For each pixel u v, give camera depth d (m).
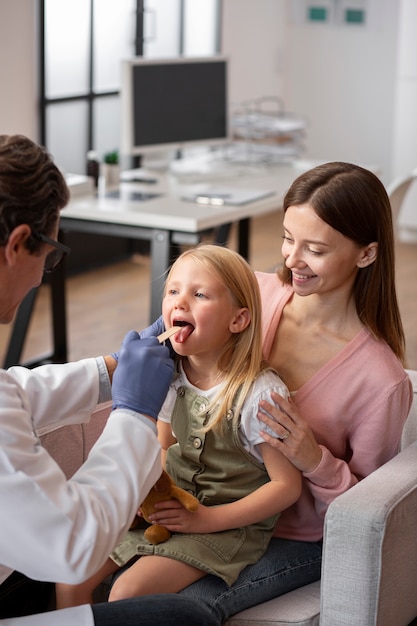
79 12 5.33
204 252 1.67
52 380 1.62
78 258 5.52
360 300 1.74
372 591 1.53
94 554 1.26
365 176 1.66
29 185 1.25
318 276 1.68
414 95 6.20
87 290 5.18
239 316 1.66
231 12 6.48
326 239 1.64
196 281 1.64
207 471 1.71
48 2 5.11
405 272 5.68
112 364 1.67
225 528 1.62
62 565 1.25
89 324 4.62
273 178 4.35
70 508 1.25
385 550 1.53
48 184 1.27
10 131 4.99
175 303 1.65
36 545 1.24
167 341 1.72
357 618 1.55
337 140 7.07
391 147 6.89
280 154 4.79
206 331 1.63
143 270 5.64
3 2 4.77
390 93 6.78
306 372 1.77
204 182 4.22
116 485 1.31
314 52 7.01
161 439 1.80
